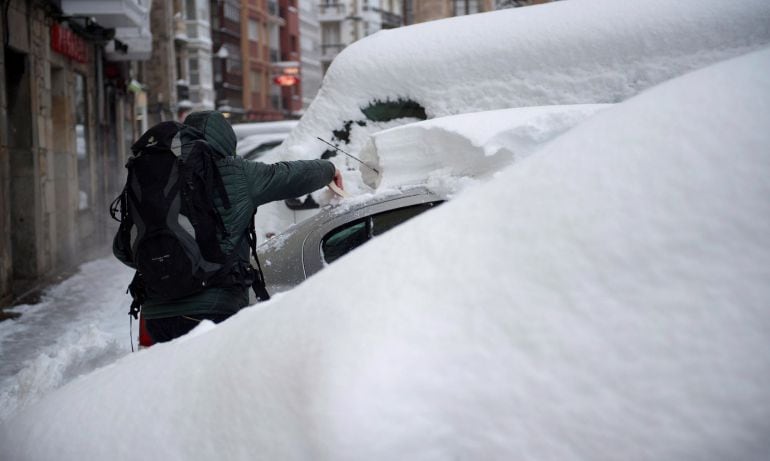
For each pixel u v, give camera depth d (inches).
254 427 71.6
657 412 58.1
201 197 140.9
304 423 66.7
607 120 71.6
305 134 248.8
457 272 68.2
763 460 55.2
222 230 142.6
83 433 89.5
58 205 611.8
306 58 3622.0
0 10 450.6
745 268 58.8
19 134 512.7
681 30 204.8
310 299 76.7
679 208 62.2
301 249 177.3
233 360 78.9
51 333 369.1
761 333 57.2
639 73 207.9
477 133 167.0
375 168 188.4
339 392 65.4
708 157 63.4
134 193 141.6
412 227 76.1
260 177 153.6
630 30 209.9
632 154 66.7
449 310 66.5
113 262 619.8
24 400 188.5
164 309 145.3
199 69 2268.7
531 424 60.9
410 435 62.4
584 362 60.8
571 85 213.6
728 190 61.4
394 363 65.1
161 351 97.0
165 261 139.6
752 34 201.3
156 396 86.0
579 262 63.6
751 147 62.6
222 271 143.3
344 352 67.9
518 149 164.2
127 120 970.1
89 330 203.6
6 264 443.5
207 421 77.1
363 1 3836.1
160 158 141.6
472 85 226.4
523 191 70.2
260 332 78.9
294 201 259.8
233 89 2684.5
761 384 56.2
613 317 61.1
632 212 63.6
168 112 1369.3
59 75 618.2
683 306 59.4
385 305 69.3
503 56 222.2
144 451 81.3
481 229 69.9
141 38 837.8
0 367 313.7
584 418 59.7
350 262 77.6
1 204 436.5
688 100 67.9
